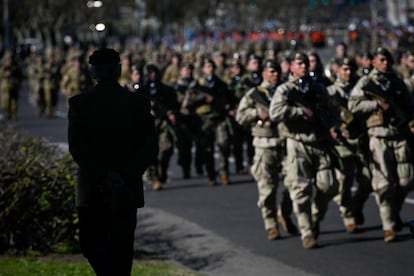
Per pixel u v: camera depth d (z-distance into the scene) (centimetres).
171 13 19650
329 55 9544
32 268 1869
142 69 3194
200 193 3100
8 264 1908
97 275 1453
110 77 1459
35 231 2042
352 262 2064
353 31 11250
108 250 1448
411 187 2281
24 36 15462
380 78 2255
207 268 2014
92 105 1441
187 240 2309
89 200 1439
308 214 2198
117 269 1445
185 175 3450
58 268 1870
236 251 2186
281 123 2202
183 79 3356
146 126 1455
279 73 2356
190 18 19662
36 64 6431
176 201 2933
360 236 2334
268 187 2314
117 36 16925
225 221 2562
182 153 3416
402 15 17350
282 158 2317
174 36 18350
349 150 2264
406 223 2481
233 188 3200
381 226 2448
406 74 3750
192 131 3322
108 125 1436
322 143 2181
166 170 3212
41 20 14638
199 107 3297
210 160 3284
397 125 2255
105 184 1422
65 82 5234
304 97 2156
